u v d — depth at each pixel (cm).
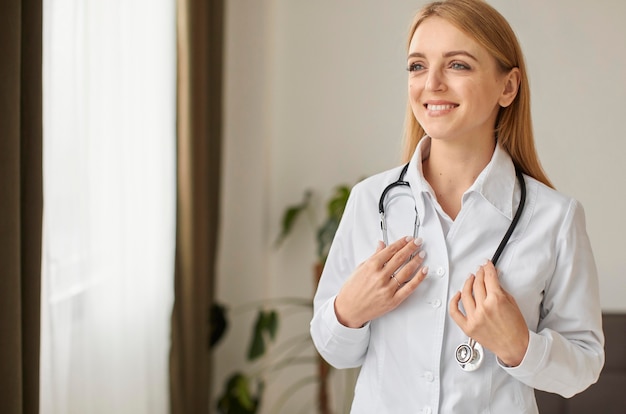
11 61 144
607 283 267
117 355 209
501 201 121
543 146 271
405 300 123
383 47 294
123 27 211
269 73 299
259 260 302
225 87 298
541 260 118
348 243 136
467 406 118
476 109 115
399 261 120
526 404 119
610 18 264
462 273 121
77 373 189
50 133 173
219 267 304
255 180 300
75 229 185
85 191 189
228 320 289
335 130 301
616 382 233
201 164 257
